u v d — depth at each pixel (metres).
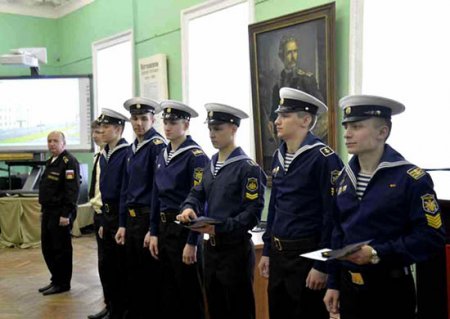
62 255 4.54
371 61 3.53
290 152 2.38
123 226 3.40
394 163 1.86
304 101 2.32
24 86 7.16
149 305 3.31
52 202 4.52
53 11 8.21
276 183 2.40
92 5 7.21
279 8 4.18
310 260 2.25
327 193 2.21
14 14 8.02
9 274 5.25
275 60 4.10
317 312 2.28
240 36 4.77
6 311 4.09
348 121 1.90
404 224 1.84
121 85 6.69
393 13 3.38
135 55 6.22
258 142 4.30
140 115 3.32
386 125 1.91
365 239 1.86
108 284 3.66
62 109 7.10
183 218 2.58
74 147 7.08
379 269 1.87
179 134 3.05
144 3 6.02
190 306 2.98
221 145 2.71
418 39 3.24
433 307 2.25
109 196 3.58
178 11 5.47
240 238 2.62
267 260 2.46
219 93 5.04
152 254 3.10
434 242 1.77
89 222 7.20
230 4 4.79
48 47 8.26
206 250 2.71
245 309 2.64
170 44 5.63
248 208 2.58
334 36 3.66
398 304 1.86
